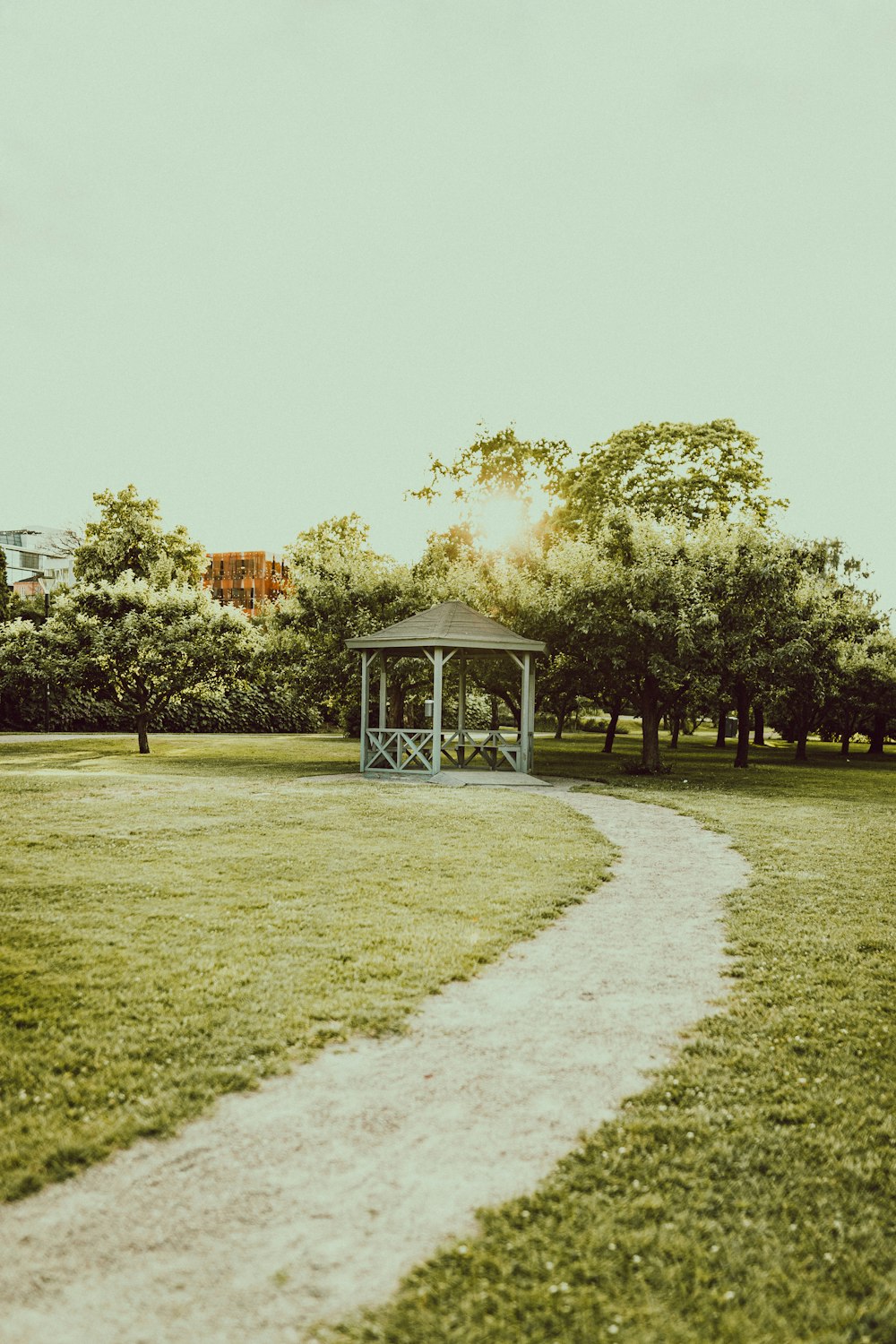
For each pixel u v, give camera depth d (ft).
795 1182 12.16
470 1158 12.52
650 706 75.00
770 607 68.95
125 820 40.14
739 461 105.60
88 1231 10.74
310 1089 14.52
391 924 23.88
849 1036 17.12
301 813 43.60
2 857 31.48
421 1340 9.11
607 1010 18.34
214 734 131.54
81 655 83.66
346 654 79.05
